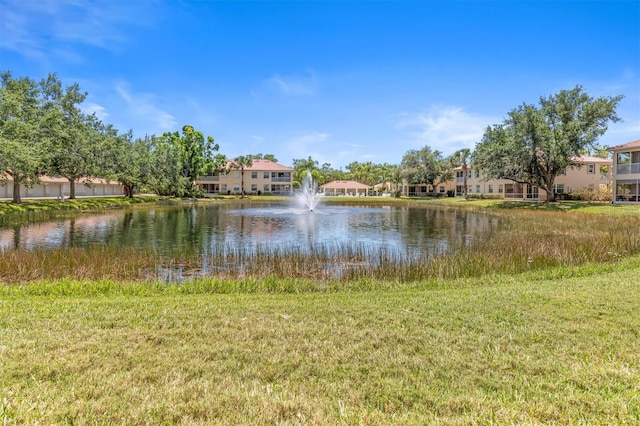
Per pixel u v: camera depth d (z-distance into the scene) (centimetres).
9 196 3969
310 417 293
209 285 802
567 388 338
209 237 1827
